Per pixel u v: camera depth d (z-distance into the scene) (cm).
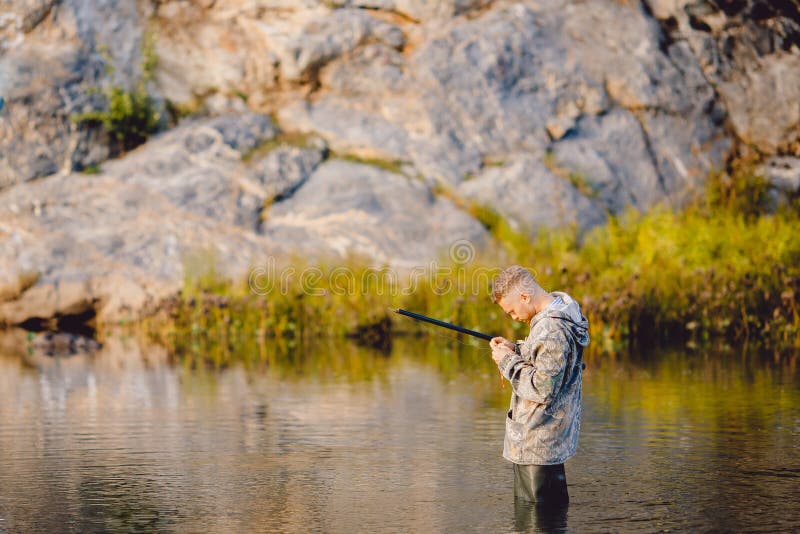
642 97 2117
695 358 1295
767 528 557
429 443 811
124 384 1170
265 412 967
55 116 2052
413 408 982
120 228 1917
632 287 1562
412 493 647
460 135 2034
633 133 2083
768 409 935
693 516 582
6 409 998
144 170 2006
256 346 1580
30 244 1888
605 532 549
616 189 2022
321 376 1222
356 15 2147
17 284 1836
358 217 1898
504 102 2070
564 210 1933
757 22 2239
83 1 2153
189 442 823
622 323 1514
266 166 1991
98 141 2077
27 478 699
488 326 1631
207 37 2191
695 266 1658
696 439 806
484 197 1948
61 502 633
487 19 2161
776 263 1543
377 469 718
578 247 1867
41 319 1852
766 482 665
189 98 2169
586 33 2177
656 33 2191
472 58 2102
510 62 2109
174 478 697
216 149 2030
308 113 2091
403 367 1308
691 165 2088
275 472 712
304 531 562
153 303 1825
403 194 1936
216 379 1204
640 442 797
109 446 809
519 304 598
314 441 823
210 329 1744
